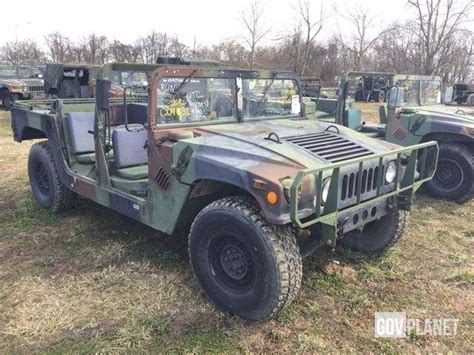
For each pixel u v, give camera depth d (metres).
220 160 3.14
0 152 8.99
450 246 4.73
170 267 4.00
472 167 6.05
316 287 3.74
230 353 2.94
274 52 22.67
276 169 2.99
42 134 5.81
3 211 5.43
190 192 3.39
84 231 4.82
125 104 4.11
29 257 4.23
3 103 17.30
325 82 21.91
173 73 3.65
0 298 3.54
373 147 3.71
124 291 3.63
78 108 5.10
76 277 3.85
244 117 4.20
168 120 3.70
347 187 3.21
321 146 3.52
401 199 3.81
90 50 31.39
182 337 3.08
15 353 2.93
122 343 3.01
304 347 3.01
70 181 4.79
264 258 2.96
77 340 3.05
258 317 3.14
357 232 4.34
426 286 3.85
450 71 24.17
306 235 3.78
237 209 3.07
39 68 19.00
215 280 3.32
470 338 3.16
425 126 6.46
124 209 4.06
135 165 4.39
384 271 4.06
